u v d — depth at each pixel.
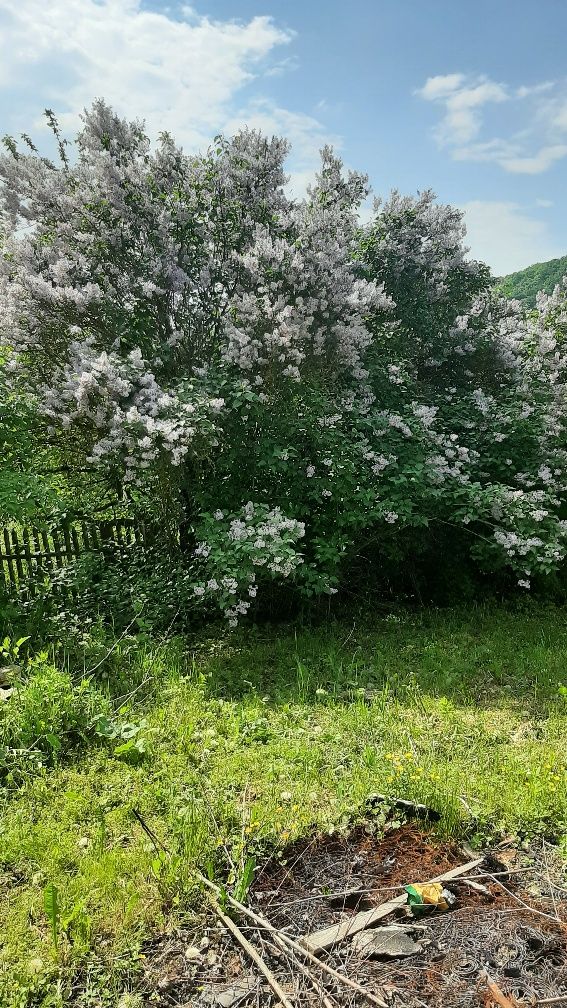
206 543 5.37
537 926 2.58
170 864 2.84
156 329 6.28
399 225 7.66
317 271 6.15
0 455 5.62
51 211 6.24
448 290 8.08
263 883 2.84
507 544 5.87
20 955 2.46
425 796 3.28
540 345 7.66
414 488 5.96
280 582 5.74
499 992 2.26
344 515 5.75
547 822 3.18
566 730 4.14
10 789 3.51
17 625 5.38
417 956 2.46
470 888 2.80
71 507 6.67
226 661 5.30
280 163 6.73
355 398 6.55
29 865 2.93
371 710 4.34
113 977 2.39
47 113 6.55
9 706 3.95
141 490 6.54
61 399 5.59
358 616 6.43
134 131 6.49
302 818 3.19
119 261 6.32
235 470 6.00
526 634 5.86
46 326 6.00
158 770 3.65
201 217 6.45
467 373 8.18
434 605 6.89
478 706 4.55
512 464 6.89
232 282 6.54
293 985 2.36
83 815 3.27
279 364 5.87
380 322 7.21
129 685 4.63
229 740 3.96
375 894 2.78
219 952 2.51
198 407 5.33
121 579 6.17
